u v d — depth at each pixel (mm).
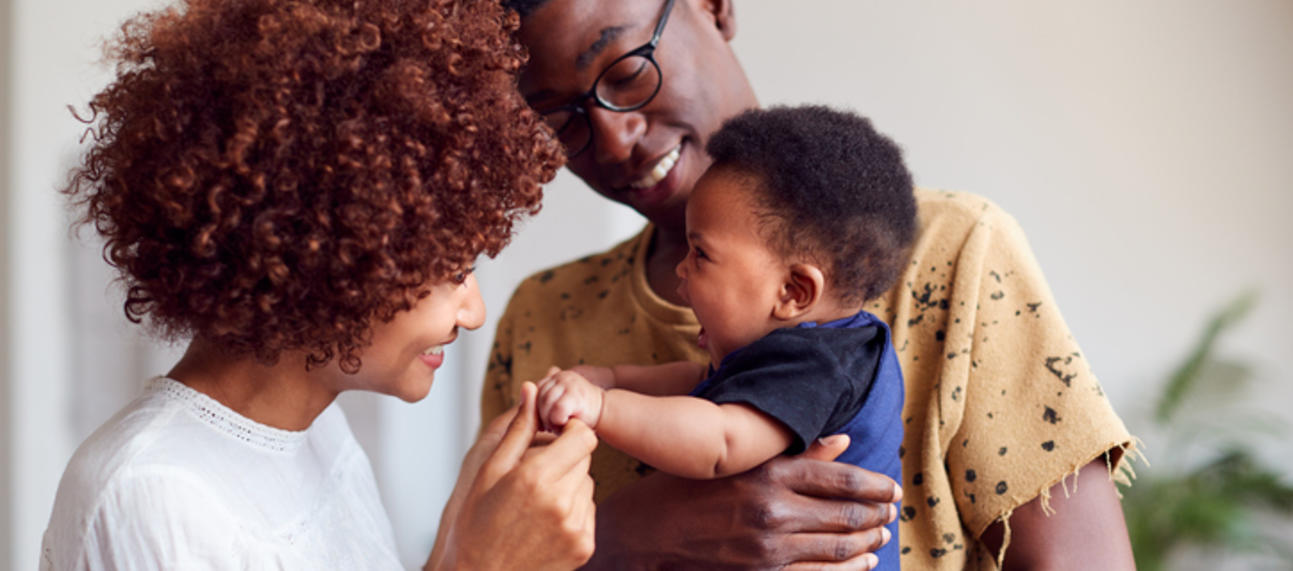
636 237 1422
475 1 915
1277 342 3619
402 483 3514
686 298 1146
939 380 1120
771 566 991
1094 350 3736
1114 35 3627
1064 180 3699
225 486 872
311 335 827
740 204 1058
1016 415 1092
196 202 762
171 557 801
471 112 841
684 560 1035
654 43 1185
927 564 1128
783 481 997
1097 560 1056
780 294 1061
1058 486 1075
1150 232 3662
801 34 3816
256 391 929
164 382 920
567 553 870
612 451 1270
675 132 1225
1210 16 3555
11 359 3117
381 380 928
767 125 1090
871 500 999
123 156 784
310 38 779
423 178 823
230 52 773
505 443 924
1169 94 3611
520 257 3318
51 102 3078
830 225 1031
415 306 841
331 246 776
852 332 1042
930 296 1159
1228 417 3570
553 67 1192
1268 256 3588
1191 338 3662
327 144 772
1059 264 3732
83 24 3082
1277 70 3518
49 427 3184
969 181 3752
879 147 1087
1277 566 3535
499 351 1491
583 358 1354
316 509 1002
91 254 3324
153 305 852
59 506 852
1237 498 3469
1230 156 3584
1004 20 3691
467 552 859
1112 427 1058
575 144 1253
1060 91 3676
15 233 3080
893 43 3764
